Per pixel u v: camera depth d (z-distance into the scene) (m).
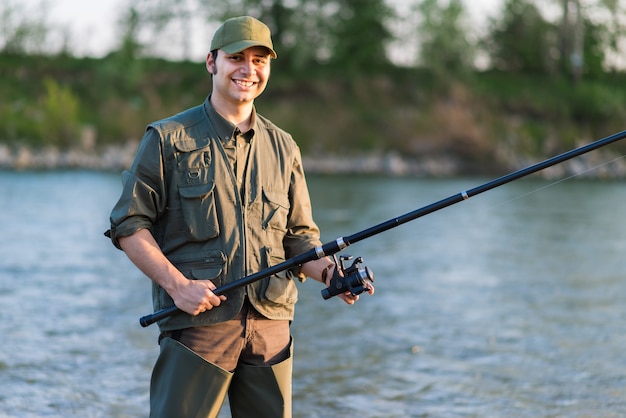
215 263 3.25
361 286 3.35
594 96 51.25
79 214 17.30
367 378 5.63
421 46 52.53
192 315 3.20
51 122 43.44
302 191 3.53
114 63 51.03
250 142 3.36
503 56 58.62
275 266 3.26
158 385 3.26
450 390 5.38
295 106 49.44
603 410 4.99
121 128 45.59
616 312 7.89
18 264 10.34
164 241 3.29
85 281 9.23
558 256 11.95
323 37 55.28
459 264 11.05
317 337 6.81
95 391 5.23
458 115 47.84
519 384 5.51
